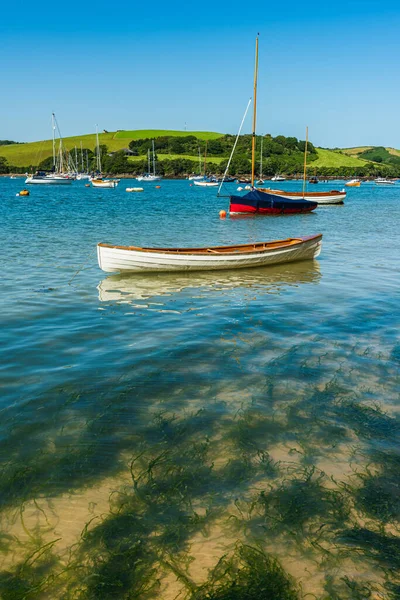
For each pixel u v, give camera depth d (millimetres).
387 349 10742
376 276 18906
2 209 50969
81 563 4887
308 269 20344
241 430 7324
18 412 7703
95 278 17859
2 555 4957
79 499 5789
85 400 8148
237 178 166125
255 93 49312
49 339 11094
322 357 10227
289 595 4531
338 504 5758
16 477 6148
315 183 155000
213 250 20375
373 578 4762
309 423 7570
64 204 60344
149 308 13891
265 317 13094
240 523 5453
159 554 5008
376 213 54125
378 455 6770
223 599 4477
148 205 60125
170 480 6164
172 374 9250
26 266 19734
